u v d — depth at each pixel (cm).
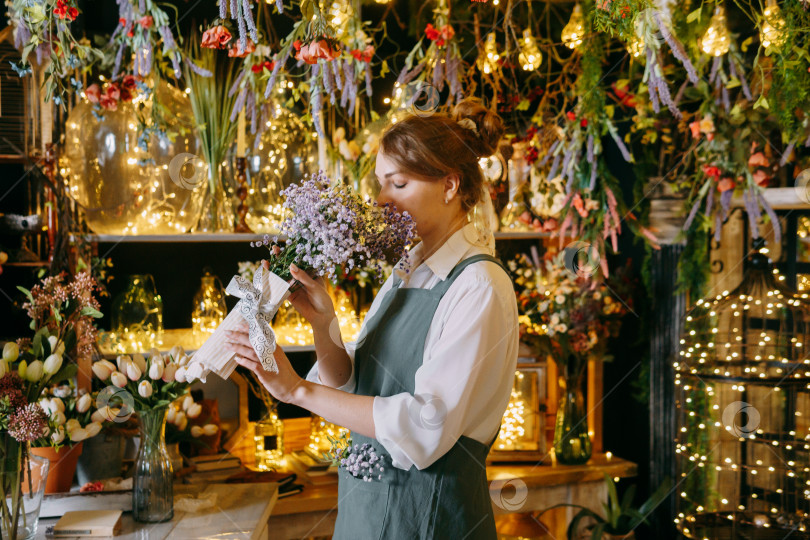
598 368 308
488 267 150
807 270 285
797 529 273
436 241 157
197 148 239
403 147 147
